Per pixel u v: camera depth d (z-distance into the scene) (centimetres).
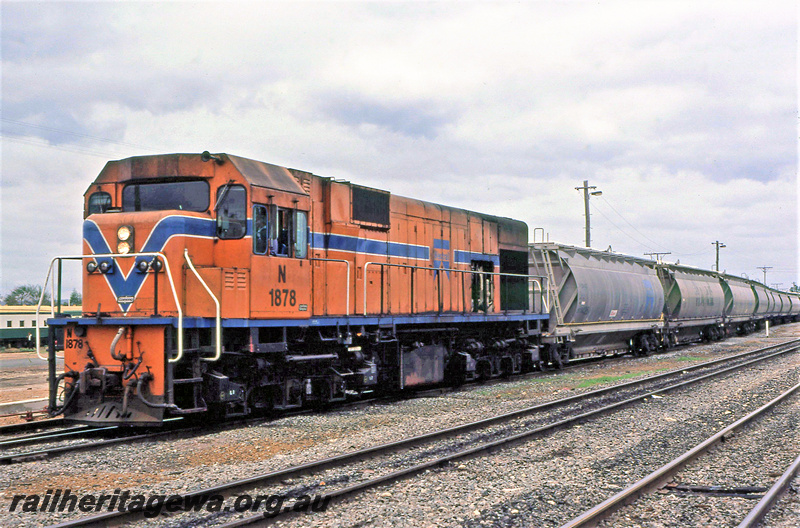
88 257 1033
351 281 1324
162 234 1008
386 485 719
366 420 1148
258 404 1153
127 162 1086
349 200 1330
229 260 1062
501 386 1659
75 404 1017
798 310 7200
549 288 2098
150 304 1005
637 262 2886
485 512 642
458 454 838
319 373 1243
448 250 1656
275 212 1103
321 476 760
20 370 2716
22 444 959
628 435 1018
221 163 1066
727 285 4097
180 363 1002
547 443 954
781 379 1761
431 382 1541
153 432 1035
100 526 586
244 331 1085
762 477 773
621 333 2589
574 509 654
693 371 2006
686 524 613
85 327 1012
